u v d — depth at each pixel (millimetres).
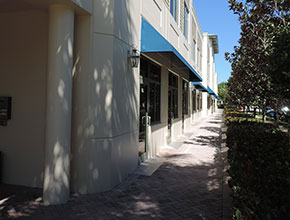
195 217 3934
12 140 5285
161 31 8758
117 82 5234
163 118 9742
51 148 4332
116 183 5324
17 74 5238
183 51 12984
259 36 7070
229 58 9047
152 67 8453
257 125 8078
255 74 8227
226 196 4684
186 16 14625
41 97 5105
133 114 6285
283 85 3914
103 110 4922
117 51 5207
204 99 31625
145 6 7137
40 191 4934
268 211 2271
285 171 3492
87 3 4641
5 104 5254
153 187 5285
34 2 4398
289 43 3826
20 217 3857
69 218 3852
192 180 5785
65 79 4359
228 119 12453
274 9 6617
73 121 4891
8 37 5277
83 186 4832
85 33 4836
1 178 5352
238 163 3490
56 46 4309
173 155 8578
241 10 7125
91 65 4816
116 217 3906
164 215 3994
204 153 8961
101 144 4914
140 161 7168
